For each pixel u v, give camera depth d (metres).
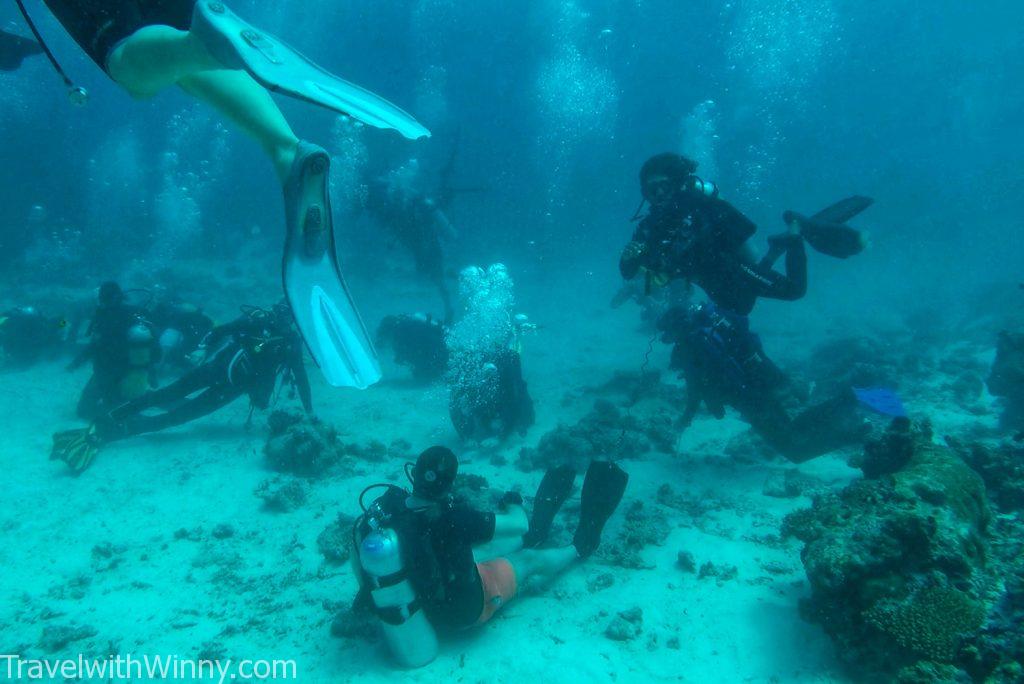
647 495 5.35
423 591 3.17
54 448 6.06
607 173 36.69
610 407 7.05
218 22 1.43
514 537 4.29
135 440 6.67
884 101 44.31
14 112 34.62
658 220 4.88
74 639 3.63
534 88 44.91
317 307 1.91
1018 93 44.22
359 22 45.03
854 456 5.46
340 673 3.32
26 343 8.98
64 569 4.38
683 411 7.43
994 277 15.91
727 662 3.28
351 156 26.14
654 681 3.18
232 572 4.32
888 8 47.97
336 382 1.73
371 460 6.18
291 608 3.91
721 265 4.88
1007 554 3.43
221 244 21.06
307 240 1.93
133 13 1.86
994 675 2.72
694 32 46.69
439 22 46.75
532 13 48.00
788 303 14.91
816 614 3.36
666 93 45.09
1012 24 50.44
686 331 5.74
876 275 17.77
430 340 8.59
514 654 3.41
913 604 2.99
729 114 41.69
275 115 1.91
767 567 4.05
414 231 11.43
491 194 33.34
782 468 5.75
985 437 6.17
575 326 12.87
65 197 25.20
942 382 8.16
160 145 41.47
